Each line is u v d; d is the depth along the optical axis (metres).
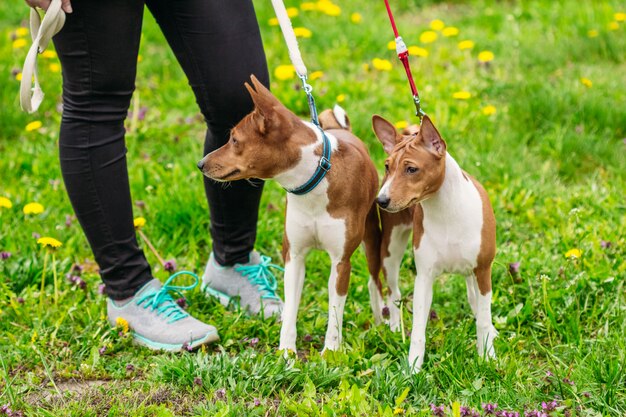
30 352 3.86
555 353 3.80
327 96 6.59
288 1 8.80
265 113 3.46
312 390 3.34
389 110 6.37
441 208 3.48
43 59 7.40
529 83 6.64
